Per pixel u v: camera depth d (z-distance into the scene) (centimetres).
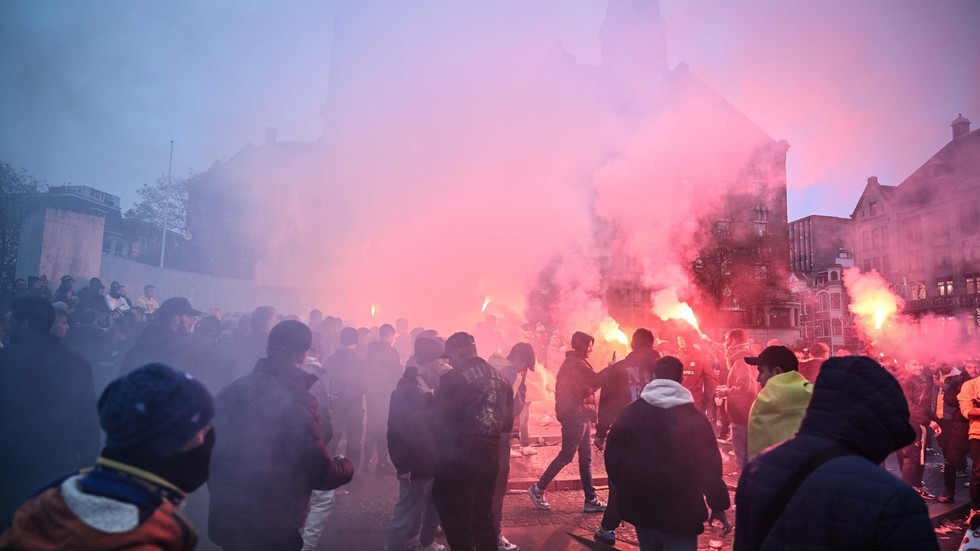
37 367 314
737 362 629
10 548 112
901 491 142
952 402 742
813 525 148
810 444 162
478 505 367
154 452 129
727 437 921
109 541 114
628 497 320
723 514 500
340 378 703
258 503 251
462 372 378
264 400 256
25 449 305
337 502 577
